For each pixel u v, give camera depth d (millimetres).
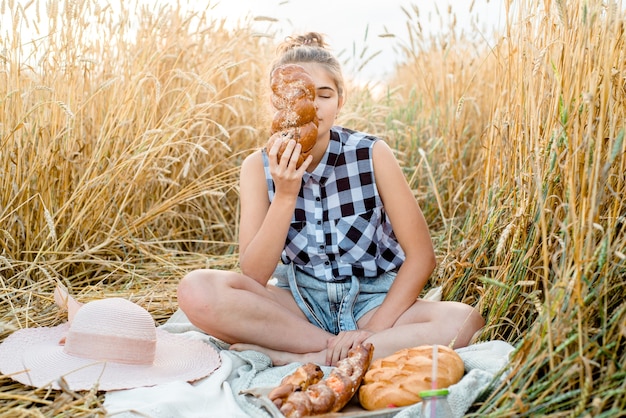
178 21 3326
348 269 2133
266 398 1602
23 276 2514
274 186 2223
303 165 1984
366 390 1650
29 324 2188
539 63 1883
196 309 1918
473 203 2619
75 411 1585
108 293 2518
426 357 1687
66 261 2596
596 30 1762
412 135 3840
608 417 1370
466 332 1951
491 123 2422
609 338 1532
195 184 3367
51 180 2707
